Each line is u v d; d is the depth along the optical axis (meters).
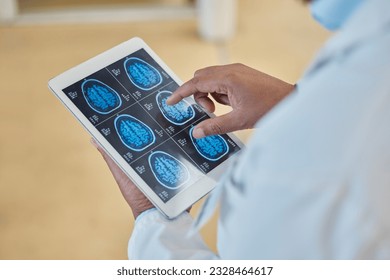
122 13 2.96
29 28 2.89
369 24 0.57
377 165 0.58
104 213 2.20
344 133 0.58
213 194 0.69
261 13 3.01
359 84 0.58
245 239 0.65
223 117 1.00
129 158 0.94
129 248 0.89
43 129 2.46
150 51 1.07
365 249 0.61
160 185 0.93
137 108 1.00
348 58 0.59
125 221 2.17
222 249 0.71
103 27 2.91
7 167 2.33
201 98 1.05
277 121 0.61
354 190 0.59
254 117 1.00
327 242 0.62
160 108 1.02
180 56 2.77
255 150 0.62
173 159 0.96
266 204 0.62
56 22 2.92
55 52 2.78
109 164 0.96
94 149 2.39
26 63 2.72
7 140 2.42
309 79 0.62
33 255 2.07
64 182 2.28
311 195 0.60
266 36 2.88
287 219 0.62
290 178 0.60
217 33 2.82
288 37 2.89
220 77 1.02
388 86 0.58
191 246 0.85
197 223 0.71
